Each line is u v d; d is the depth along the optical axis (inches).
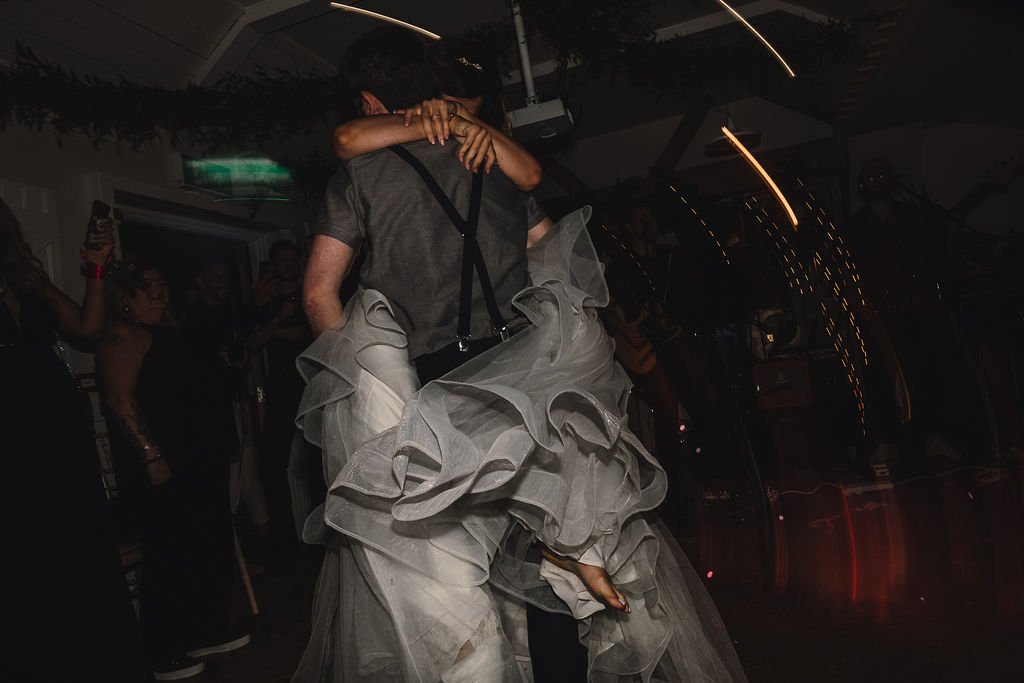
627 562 59.7
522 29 173.6
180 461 112.7
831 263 194.9
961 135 290.8
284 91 190.1
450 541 52.5
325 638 63.9
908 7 177.8
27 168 171.3
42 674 80.0
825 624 103.0
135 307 118.7
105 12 172.1
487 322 56.9
